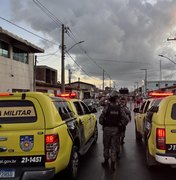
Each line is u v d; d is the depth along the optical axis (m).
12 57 29.45
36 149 6.12
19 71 30.92
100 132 18.17
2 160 6.15
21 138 6.14
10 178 6.08
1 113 6.39
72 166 7.48
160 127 7.36
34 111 6.32
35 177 6.04
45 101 6.39
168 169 8.77
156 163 8.44
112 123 8.95
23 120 6.29
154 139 7.64
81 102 11.09
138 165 9.31
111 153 8.88
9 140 6.14
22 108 6.37
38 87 42.62
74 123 8.12
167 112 7.41
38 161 6.11
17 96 6.45
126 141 14.14
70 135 7.32
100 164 9.48
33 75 34.56
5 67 27.80
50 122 6.22
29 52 33.66
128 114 13.08
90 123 11.53
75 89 65.38
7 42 28.00
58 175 7.48
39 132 6.14
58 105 7.33
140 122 12.92
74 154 7.75
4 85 27.55
